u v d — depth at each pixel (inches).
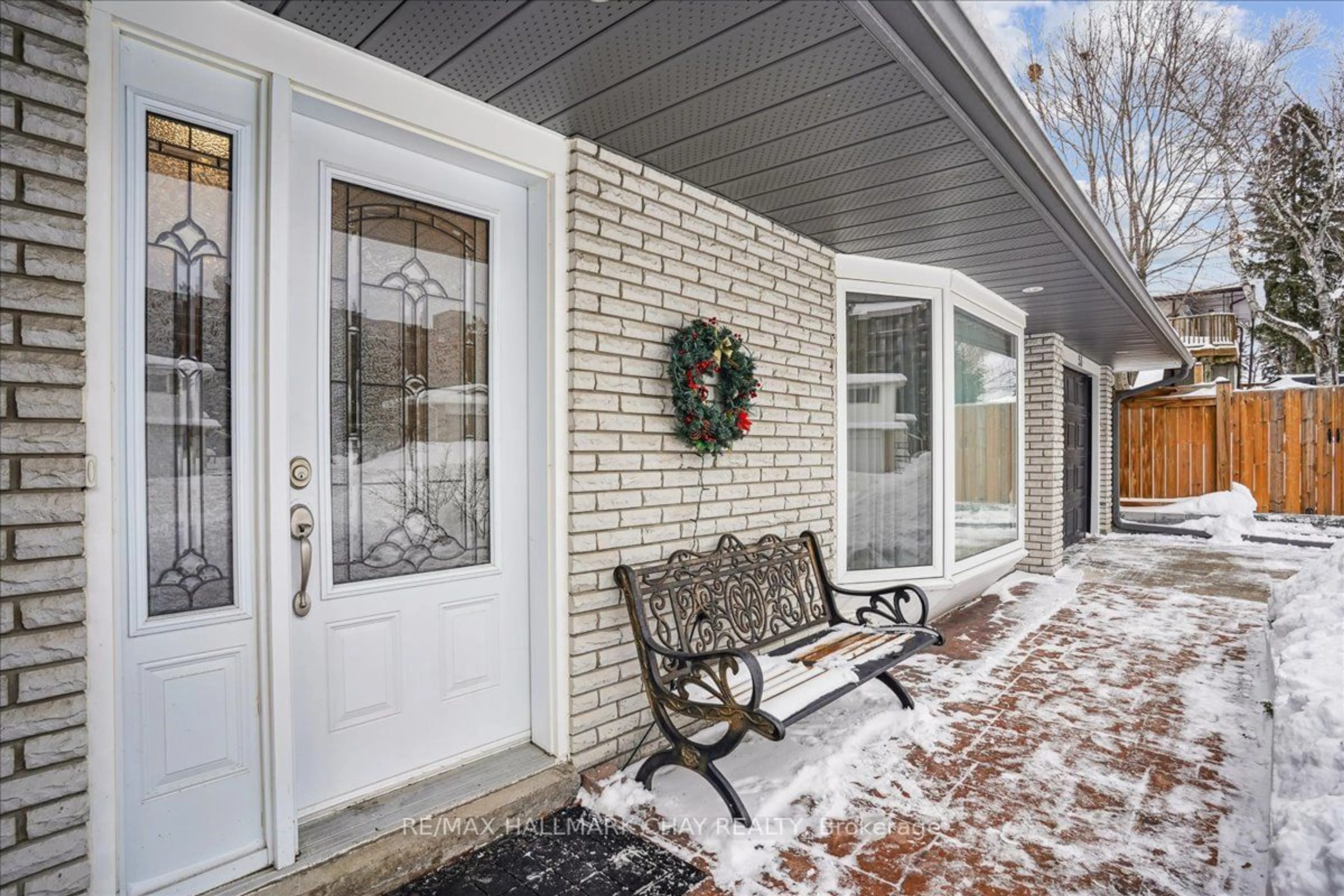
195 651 71.5
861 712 127.8
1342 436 375.9
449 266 96.3
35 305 58.2
